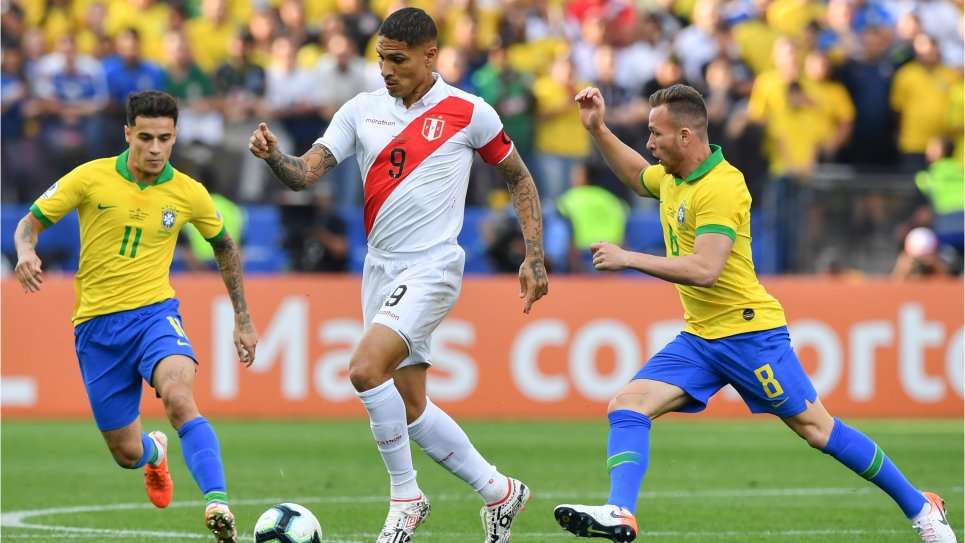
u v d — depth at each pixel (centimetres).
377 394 2228
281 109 5731
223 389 4828
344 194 5709
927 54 6103
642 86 5931
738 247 2223
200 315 4825
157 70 5828
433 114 2338
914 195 5525
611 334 4894
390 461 2267
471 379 4878
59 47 5881
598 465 3734
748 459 3916
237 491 3256
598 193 5641
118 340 2397
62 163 5594
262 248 5669
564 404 4888
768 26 6669
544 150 5778
